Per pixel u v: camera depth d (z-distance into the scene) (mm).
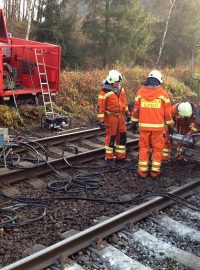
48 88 10336
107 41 23984
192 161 8086
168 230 5195
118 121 7633
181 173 7484
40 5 23219
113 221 4980
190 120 7598
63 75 13195
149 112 6871
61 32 22688
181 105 7402
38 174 6992
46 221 5266
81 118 11297
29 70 10828
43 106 10602
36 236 4871
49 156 7953
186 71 20391
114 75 7383
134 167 7645
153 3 36406
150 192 6477
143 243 4812
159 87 6875
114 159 7961
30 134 9391
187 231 5195
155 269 4312
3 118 9594
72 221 5289
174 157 8258
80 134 9328
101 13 23703
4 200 5930
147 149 7109
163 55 31906
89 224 5223
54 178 6992
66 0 23219
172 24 30797
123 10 23641
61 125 10000
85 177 6941
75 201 5957
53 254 4270
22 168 6836
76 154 7812
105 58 24391
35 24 23703
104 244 4688
